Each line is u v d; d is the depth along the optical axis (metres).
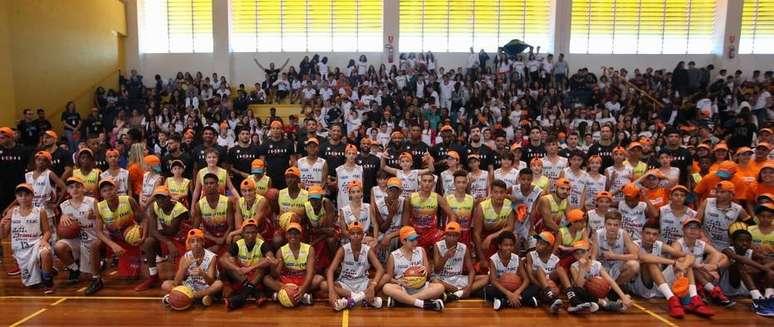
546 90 14.22
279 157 6.76
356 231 4.84
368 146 6.68
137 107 13.73
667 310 4.76
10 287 5.27
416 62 15.26
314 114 12.99
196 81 14.93
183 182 6.14
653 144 9.56
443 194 6.38
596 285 4.70
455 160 6.26
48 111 12.29
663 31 15.82
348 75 15.70
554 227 5.51
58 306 4.71
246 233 4.84
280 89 14.84
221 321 4.38
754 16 15.39
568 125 12.07
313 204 5.32
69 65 13.12
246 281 4.84
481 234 5.59
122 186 6.17
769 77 14.83
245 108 14.05
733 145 10.73
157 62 16.16
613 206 6.20
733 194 5.33
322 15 16.08
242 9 16.08
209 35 16.08
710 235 5.48
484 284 5.03
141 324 4.29
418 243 5.60
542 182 6.17
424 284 4.89
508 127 12.30
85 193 5.83
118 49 15.64
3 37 10.35
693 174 6.47
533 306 4.80
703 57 15.70
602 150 7.01
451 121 12.28
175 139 6.95
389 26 15.73
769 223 4.98
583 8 15.73
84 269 5.39
